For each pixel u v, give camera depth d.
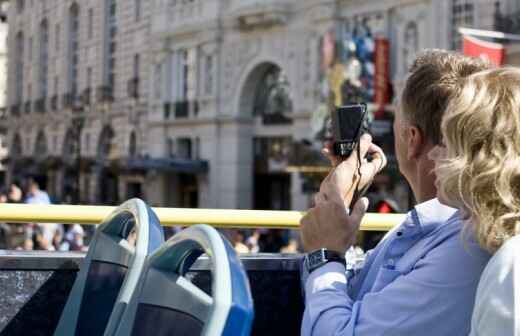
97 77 41.28
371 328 1.89
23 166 49.59
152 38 37.28
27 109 50.25
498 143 1.73
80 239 10.59
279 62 30.34
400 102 2.30
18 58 52.44
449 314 1.85
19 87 52.50
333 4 27.45
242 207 32.81
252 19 30.92
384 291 1.94
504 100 1.76
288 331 2.69
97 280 2.36
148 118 37.91
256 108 32.94
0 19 63.09
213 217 2.66
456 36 23.23
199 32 34.25
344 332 1.92
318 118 25.06
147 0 37.88
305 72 28.95
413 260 2.07
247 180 33.06
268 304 2.67
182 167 33.50
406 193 20.59
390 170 20.83
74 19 44.38
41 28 48.41
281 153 31.75
